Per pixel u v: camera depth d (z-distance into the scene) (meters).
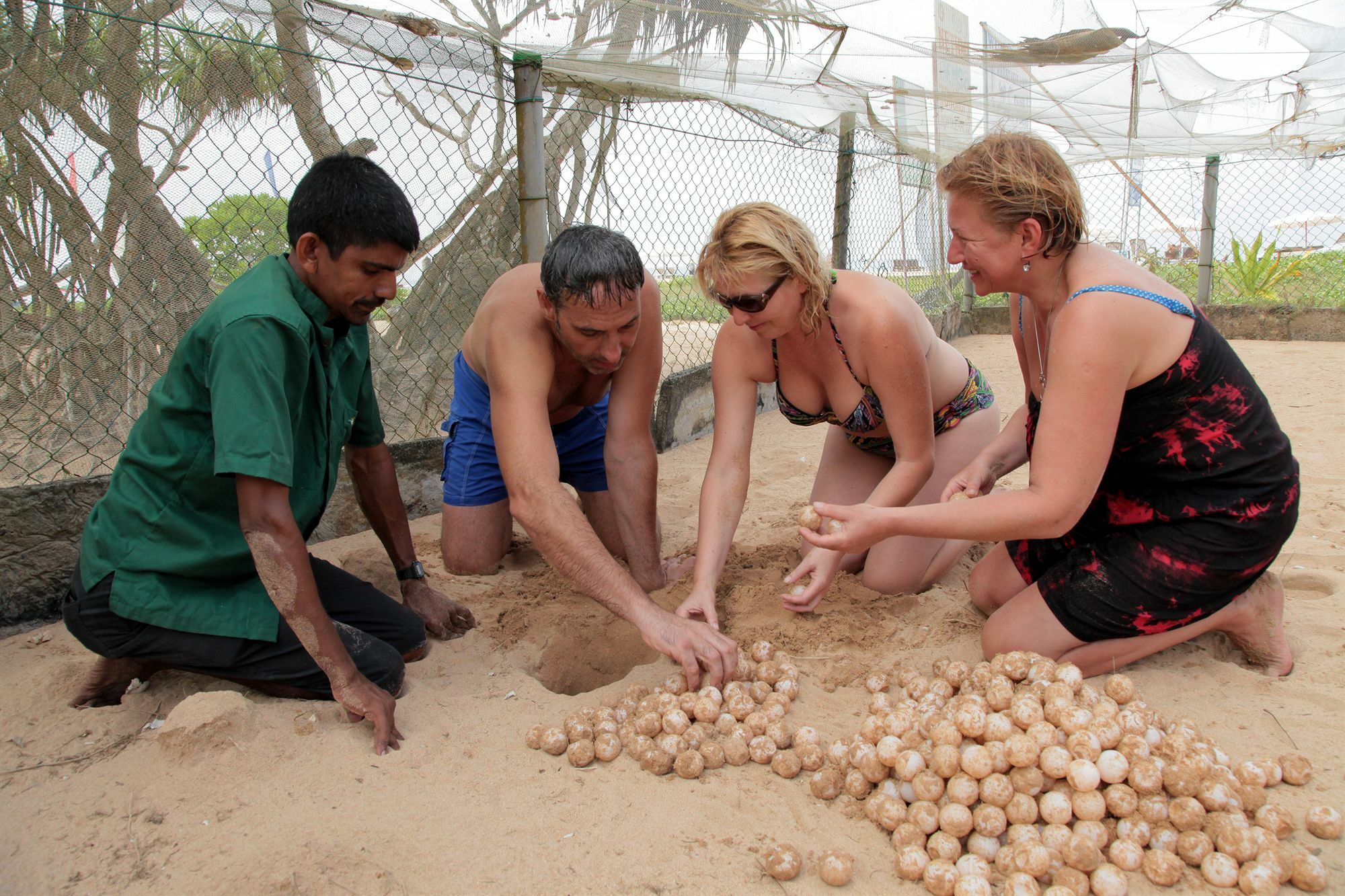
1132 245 11.17
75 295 4.07
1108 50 5.63
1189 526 2.35
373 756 2.25
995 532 2.27
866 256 8.09
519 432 2.69
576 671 3.00
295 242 2.22
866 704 2.51
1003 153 2.21
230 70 3.73
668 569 3.46
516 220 4.86
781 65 5.03
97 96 3.77
